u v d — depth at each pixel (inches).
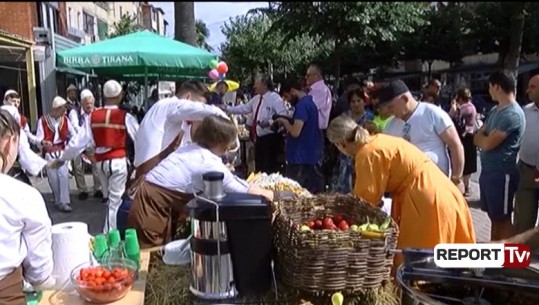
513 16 341.4
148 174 97.4
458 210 99.9
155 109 128.7
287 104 212.7
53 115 189.3
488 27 447.2
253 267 72.0
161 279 79.2
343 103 193.2
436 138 128.6
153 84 277.7
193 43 214.5
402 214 99.9
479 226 198.2
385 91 131.0
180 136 133.3
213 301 71.0
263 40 202.8
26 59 172.6
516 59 343.3
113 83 184.5
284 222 74.7
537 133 140.7
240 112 219.1
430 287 70.6
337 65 233.6
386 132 135.5
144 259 86.7
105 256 81.6
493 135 142.9
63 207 194.2
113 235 87.0
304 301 71.3
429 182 98.1
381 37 247.6
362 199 90.6
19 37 167.0
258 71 209.5
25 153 138.5
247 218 70.6
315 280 70.2
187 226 98.2
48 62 188.5
